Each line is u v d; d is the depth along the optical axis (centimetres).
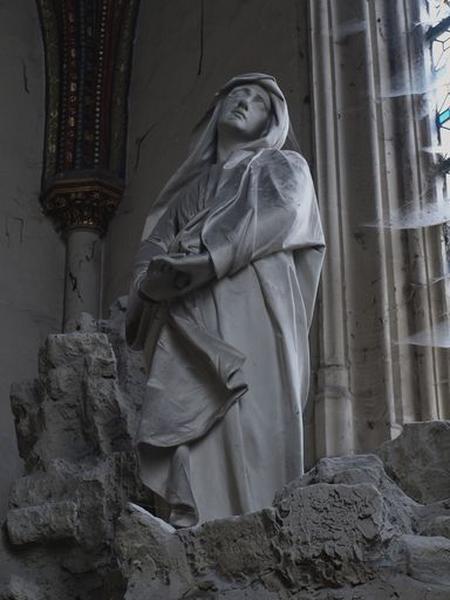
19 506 491
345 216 678
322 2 750
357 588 307
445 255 659
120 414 507
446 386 620
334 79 722
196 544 334
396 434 604
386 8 740
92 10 989
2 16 994
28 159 956
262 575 321
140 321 415
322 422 614
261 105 443
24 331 889
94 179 934
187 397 385
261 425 379
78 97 966
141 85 970
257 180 413
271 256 402
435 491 371
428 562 305
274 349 389
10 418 840
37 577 468
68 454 511
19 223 928
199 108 877
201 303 395
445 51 724
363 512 312
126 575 338
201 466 377
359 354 638
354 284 658
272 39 800
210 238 393
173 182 444
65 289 916
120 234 927
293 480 357
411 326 640
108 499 470
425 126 707
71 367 523
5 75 974
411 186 682
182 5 941
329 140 702
